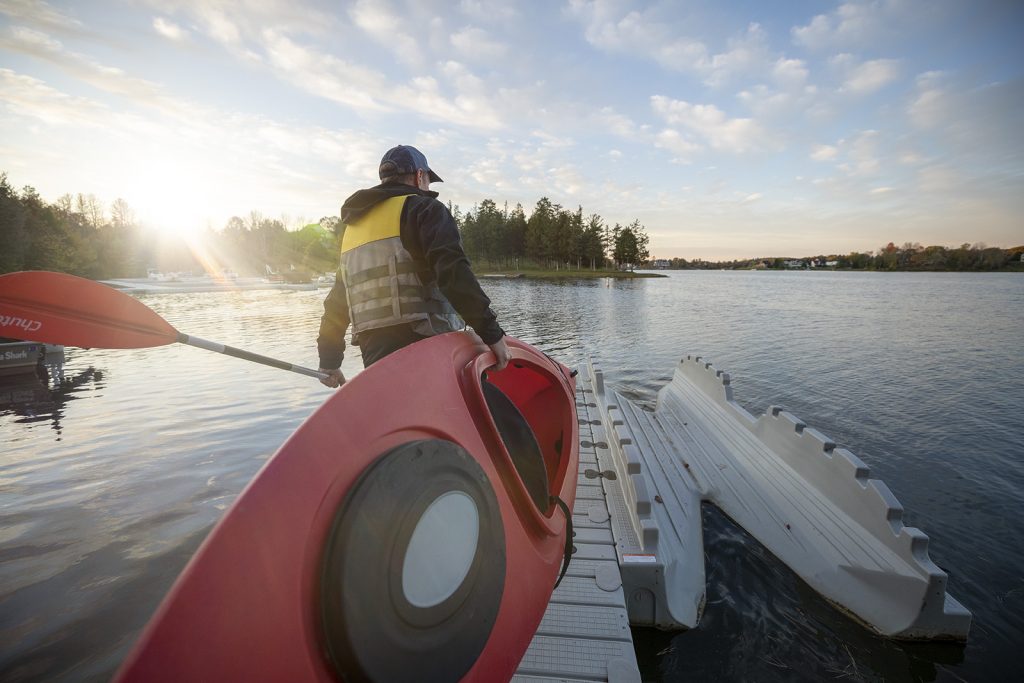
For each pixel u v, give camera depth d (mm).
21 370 12062
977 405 9719
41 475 6098
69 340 1662
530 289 57219
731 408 6035
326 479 1065
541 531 1961
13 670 3131
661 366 14008
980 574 4203
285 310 28641
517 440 2188
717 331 21484
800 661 2990
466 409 1692
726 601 3504
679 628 3109
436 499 1236
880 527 3309
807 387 11320
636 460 3580
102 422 8328
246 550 896
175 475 6059
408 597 1115
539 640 2410
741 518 4523
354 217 1923
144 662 727
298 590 951
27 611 3664
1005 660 3057
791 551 3893
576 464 2945
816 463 4043
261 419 8320
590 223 115188
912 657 2992
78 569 4176
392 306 1795
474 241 116125
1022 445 7438
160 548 4484
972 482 6133
